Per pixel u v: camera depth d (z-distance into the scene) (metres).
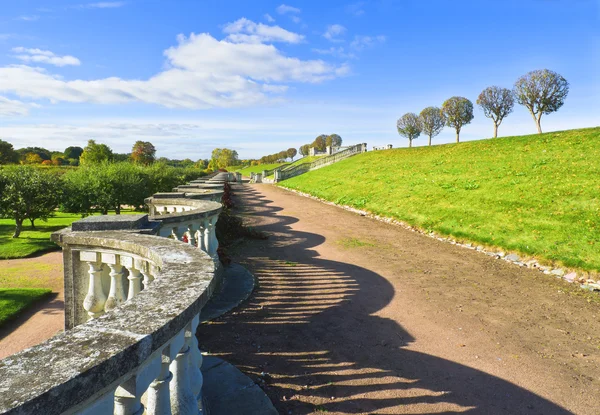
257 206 22.84
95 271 4.18
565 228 10.81
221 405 3.45
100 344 1.53
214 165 118.88
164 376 2.05
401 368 4.43
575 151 18.61
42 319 6.30
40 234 15.02
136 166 23.50
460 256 10.65
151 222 5.34
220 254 8.51
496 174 18.23
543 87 33.84
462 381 4.19
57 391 1.22
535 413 3.65
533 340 5.34
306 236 13.23
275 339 5.08
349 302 6.69
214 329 5.35
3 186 13.80
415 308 6.50
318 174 39.84
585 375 4.41
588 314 6.41
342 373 4.26
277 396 3.76
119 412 1.71
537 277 8.69
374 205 19.45
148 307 1.98
